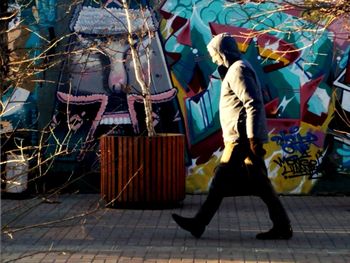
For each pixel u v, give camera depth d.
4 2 5.25
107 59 11.33
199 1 11.33
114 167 10.05
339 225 9.28
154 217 9.68
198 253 7.78
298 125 11.38
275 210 8.32
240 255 7.69
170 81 11.40
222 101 8.23
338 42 11.23
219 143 11.41
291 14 10.91
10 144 10.89
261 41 11.24
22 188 10.18
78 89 11.41
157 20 11.34
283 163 11.43
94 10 11.20
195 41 11.35
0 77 4.88
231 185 8.27
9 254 7.75
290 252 7.81
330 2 6.16
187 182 11.48
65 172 11.41
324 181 11.46
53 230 8.88
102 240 8.41
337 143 11.39
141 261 7.47
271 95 11.33
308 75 11.31
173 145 10.09
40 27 10.96
